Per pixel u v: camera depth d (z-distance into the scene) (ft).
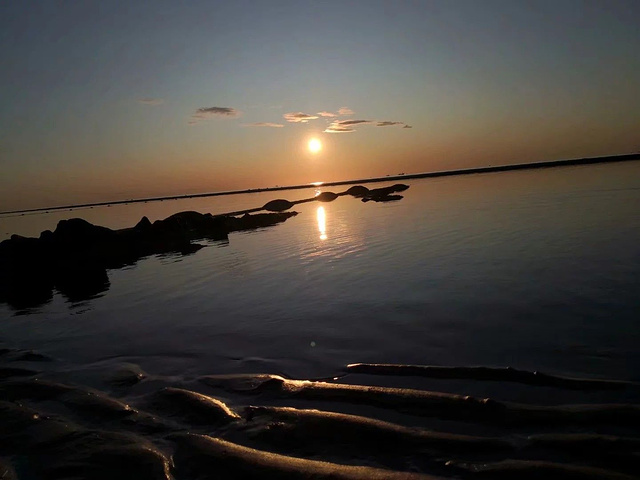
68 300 39.99
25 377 22.36
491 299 27.40
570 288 27.94
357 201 145.18
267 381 19.24
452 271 35.29
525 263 35.42
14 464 15.01
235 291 36.35
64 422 17.42
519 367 18.26
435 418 15.15
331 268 41.32
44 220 210.59
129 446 15.30
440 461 13.01
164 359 23.29
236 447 14.65
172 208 212.23
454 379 17.81
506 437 13.78
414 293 30.32
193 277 44.06
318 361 20.86
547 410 14.92
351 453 13.80
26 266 60.54
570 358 18.71
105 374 21.88
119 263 58.90
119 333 28.50
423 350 20.92
